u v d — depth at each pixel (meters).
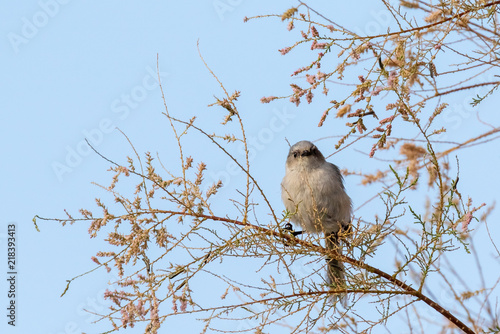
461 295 9.27
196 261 8.60
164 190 8.89
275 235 9.14
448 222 8.51
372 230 8.93
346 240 9.34
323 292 8.58
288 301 8.42
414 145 8.47
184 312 8.09
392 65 8.33
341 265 9.31
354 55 8.24
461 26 8.49
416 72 8.17
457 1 8.30
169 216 8.89
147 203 8.80
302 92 8.30
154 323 7.84
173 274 8.38
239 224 9.06
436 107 8.45
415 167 8.59
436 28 8.36
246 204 8.96
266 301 8.35
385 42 8.35
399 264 9.42
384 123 8.34
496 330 8.69
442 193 8.08
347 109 8.15
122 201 8.79
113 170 8.77
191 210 8.92
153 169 8.82
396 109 8.27
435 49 8.27
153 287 8.20
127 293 8.05
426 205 8.86
